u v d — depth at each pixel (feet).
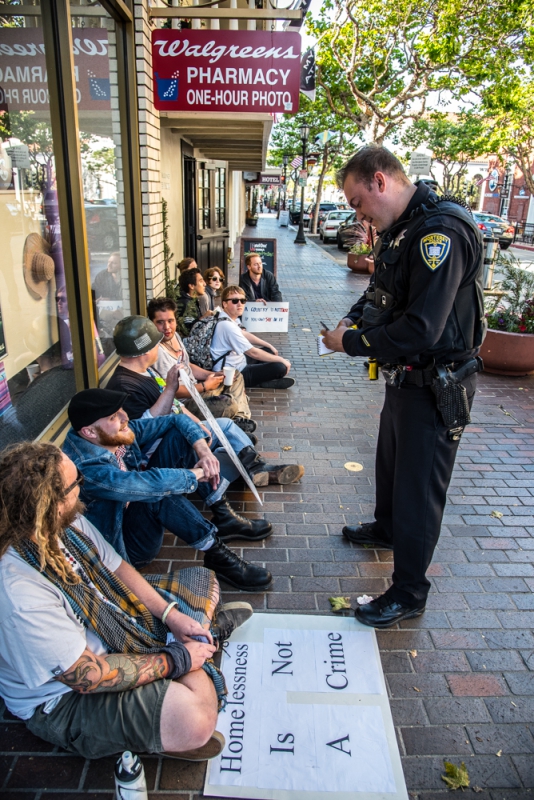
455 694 8.11
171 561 10.62
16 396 11.23
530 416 18.78
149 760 7.04
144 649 6.95
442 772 7.03
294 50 16.14
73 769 6.90
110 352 16.34
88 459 8.13
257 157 37.52
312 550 11.09
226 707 7.70
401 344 7.63
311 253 72.69
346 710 7.74
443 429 8.36
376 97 61.00
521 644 9.07
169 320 13.33
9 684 6.41
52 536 6.11
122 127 16.71
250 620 9.20
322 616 9.36
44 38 11.23
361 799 6.66
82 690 6.17
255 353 19.75
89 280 13.17
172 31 15.90
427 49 43.75
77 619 6.49
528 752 7.32
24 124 11.31
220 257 41.11
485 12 42.65
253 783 6.79
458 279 7.42
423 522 8.70
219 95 16.60
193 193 31.71
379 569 10.62
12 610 5.77
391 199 7.69
